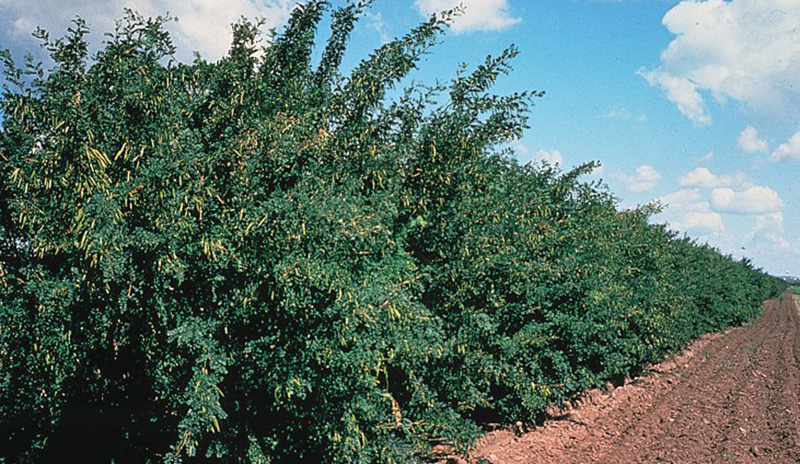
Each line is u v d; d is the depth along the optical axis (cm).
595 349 1134
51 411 522
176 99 567
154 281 505
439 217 759
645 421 1145
